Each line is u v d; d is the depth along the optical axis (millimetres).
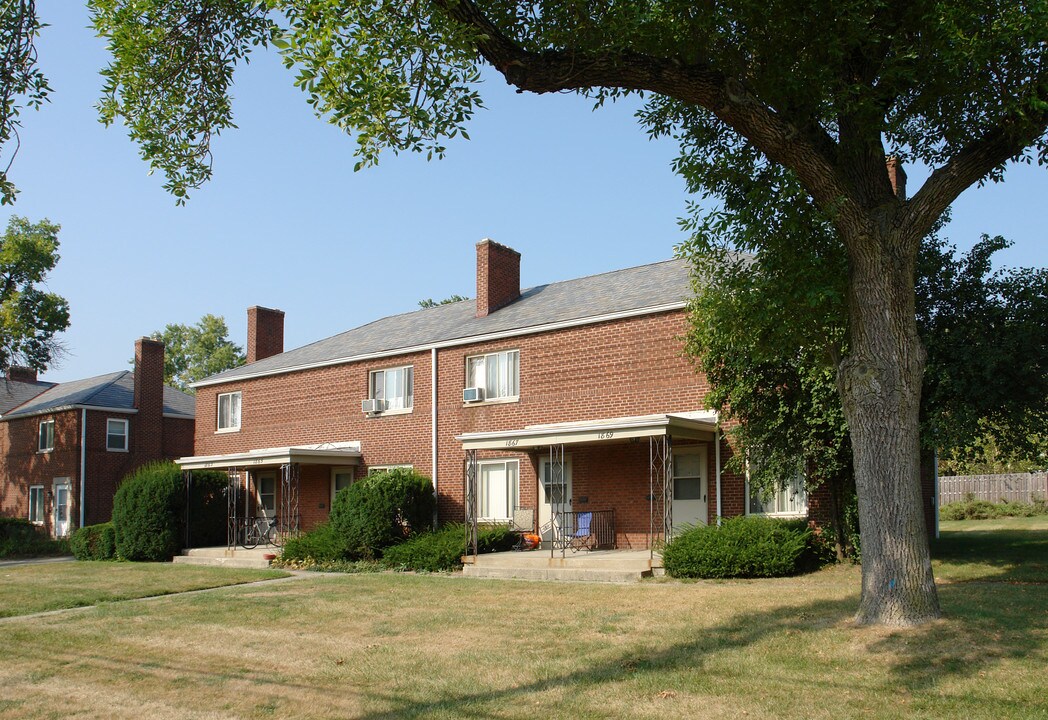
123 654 10805
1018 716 6766
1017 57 9812
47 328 39406
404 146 9430
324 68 8586
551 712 7531
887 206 10211
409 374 25672
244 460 25484
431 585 16750
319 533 23203
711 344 16047
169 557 26188
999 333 14586
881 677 8016
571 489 21266
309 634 11789
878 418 9773
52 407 34500
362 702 8141
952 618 9672
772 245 11797
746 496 18312
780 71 10102
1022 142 10000
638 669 8883
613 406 20609
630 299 21500
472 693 8297
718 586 14820
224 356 65875
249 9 10875
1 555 31484
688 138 12469
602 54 9516
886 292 9898
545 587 15805
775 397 16344
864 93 10219
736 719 7117
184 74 11039
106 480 34031
